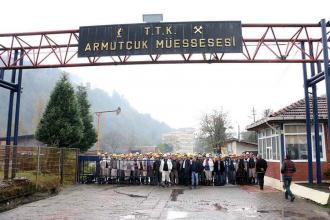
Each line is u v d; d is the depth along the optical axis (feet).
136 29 55.21
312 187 51.96
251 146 164.45
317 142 57.77
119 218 35.76
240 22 54.34
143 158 75.05
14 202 44.52
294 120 66.59
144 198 51.49
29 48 59.00
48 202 46.75
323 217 35.99
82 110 118.73
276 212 39.14
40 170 55.01
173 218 35.68
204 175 72.59
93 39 55.77
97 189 63.72
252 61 55.36
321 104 69.87
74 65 57.21
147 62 55.77
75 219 35.35
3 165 45.06
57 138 87.20
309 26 54.85
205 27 54.39
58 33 57.41
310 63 58.75
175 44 54.19
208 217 36.22
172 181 72.43
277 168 68.90
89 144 118.93
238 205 44.47
